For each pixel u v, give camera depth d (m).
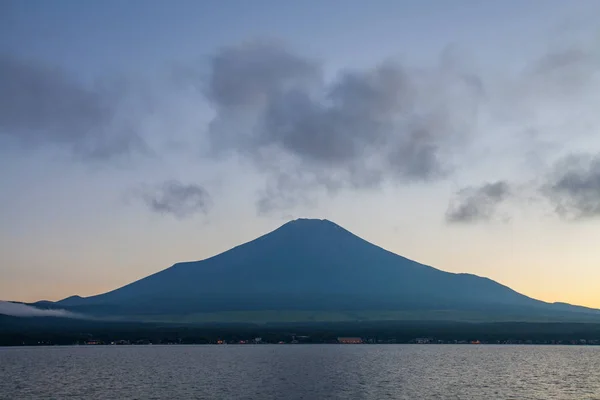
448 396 132.25
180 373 182.62
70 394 135.25
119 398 128.38
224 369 196.88
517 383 158.12
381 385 151.00
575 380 166.62
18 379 165.88
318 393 135.88
